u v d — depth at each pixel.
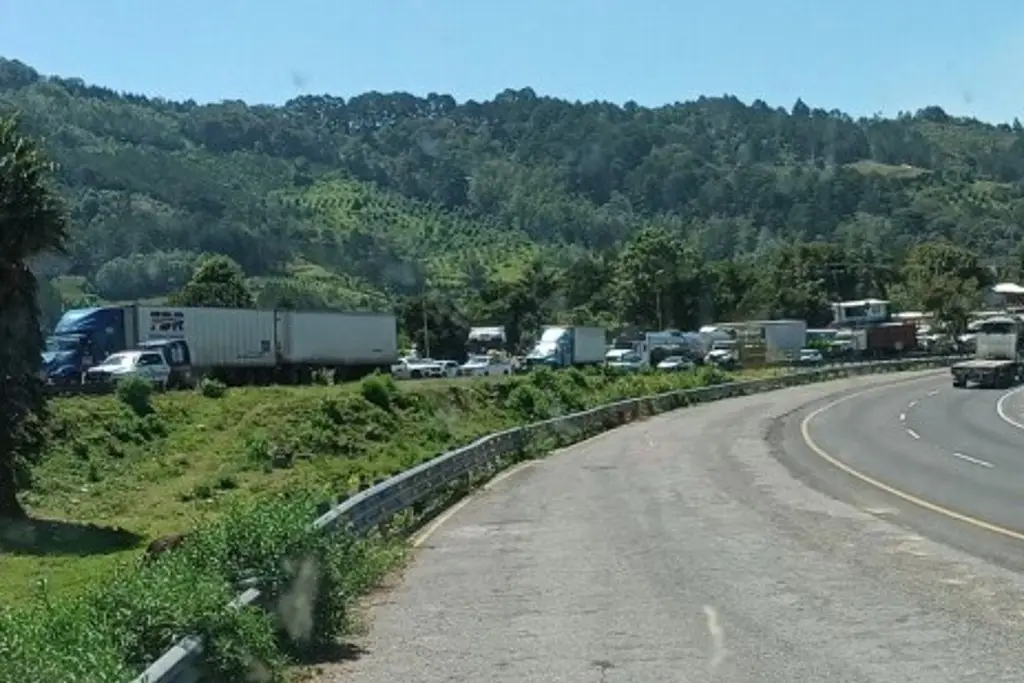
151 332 62.41
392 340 76.38
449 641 12.06
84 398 46.06
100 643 8.34
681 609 13.23
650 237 145.25
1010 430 43.41
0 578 21.52
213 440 46.28
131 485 38.72
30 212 29.84
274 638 10.64
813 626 12.08
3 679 7.00
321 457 47.03
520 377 69.75
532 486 29.61
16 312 30.34
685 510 23.17
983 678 9.80
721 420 53.91
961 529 19.33
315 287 150.25
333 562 12.61
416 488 23.98
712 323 144.38
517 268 190.38
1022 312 117.38
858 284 158.62
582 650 11.36
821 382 86.50
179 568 10.69
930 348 125.75
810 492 25.83
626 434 48.59
